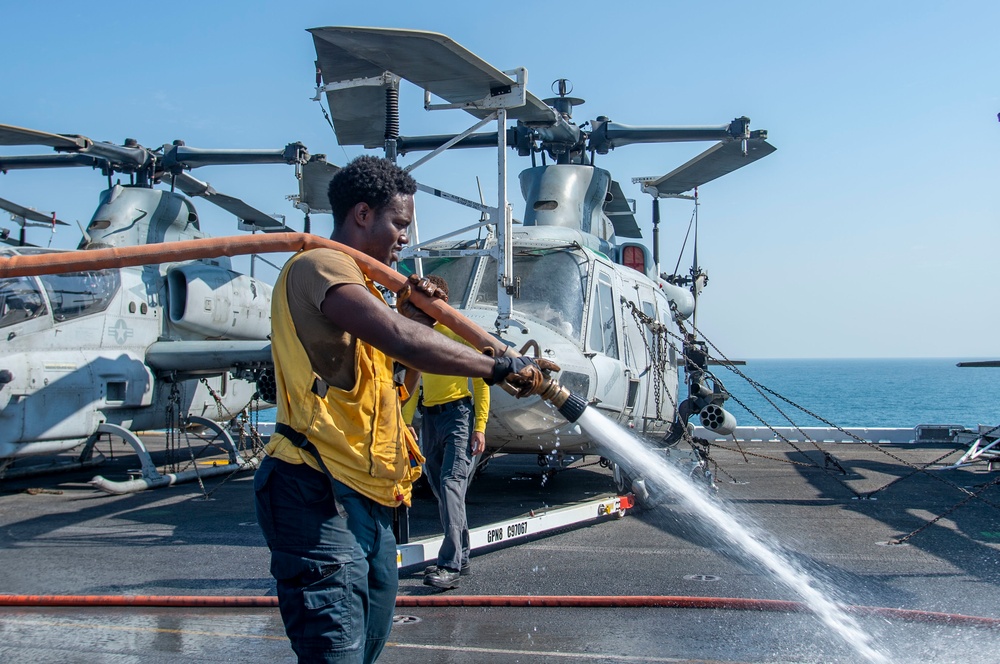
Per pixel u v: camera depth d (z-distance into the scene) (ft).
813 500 31.24
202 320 40.47
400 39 24.31
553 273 30.09
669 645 14.92
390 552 8.87
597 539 24.13
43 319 33.73
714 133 38.91
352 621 8.09
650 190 47.16
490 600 17.57
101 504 30.94
